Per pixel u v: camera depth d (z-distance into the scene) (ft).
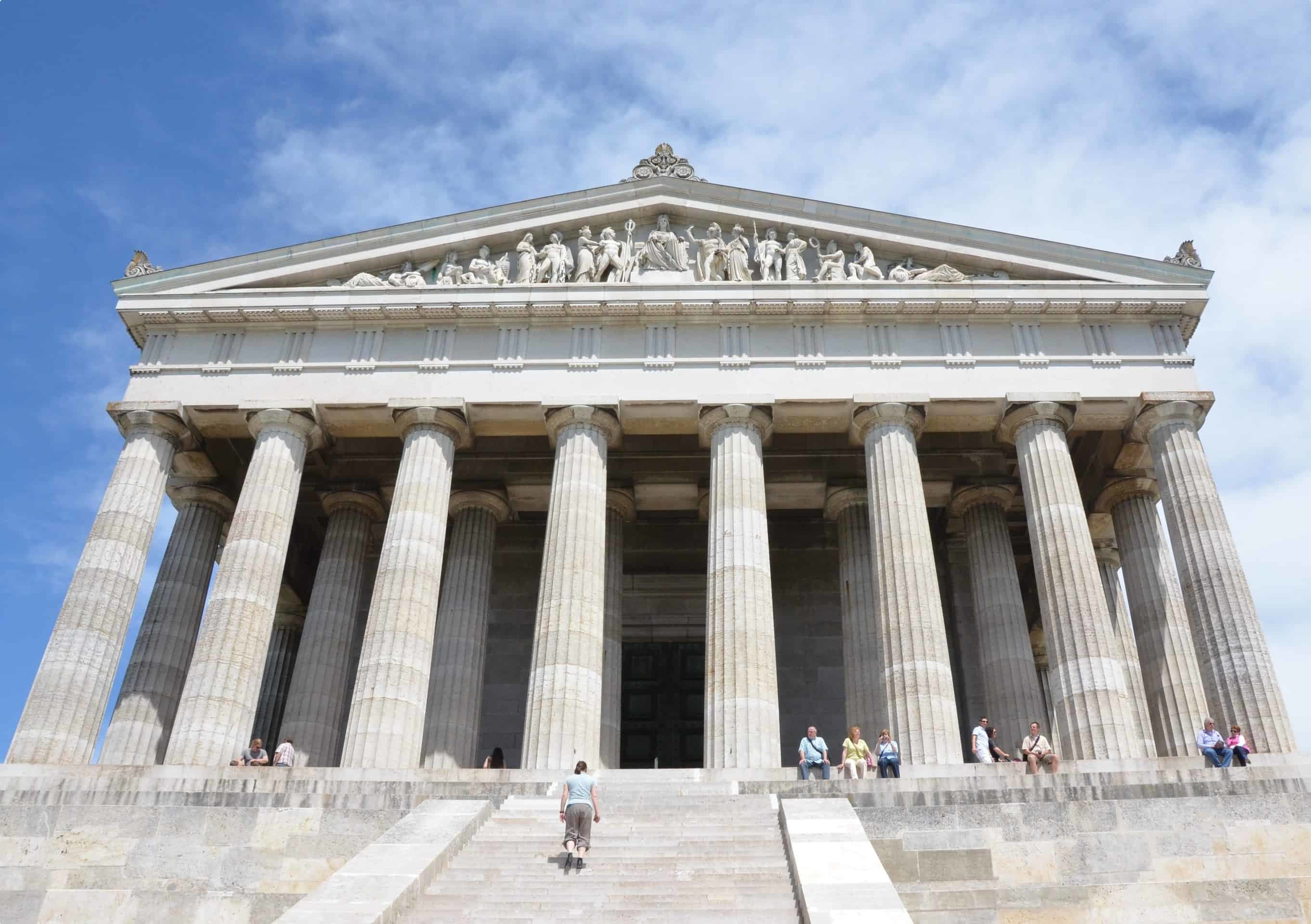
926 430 116.57
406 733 96.63
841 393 110.93
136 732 108.99
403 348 116.37
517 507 134.10
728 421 111.24
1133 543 118.73
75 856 74.38
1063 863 68.49
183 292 118.62
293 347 116.98
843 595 122.83
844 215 120.67
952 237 118.83
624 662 139.54
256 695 100.63
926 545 103.45
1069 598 99.86
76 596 101.45
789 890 56.54
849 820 63.82
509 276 121.80
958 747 93.61
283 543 107.65
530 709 96.94
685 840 65.82
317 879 72.54
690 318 115.96
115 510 106.83
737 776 86.02
